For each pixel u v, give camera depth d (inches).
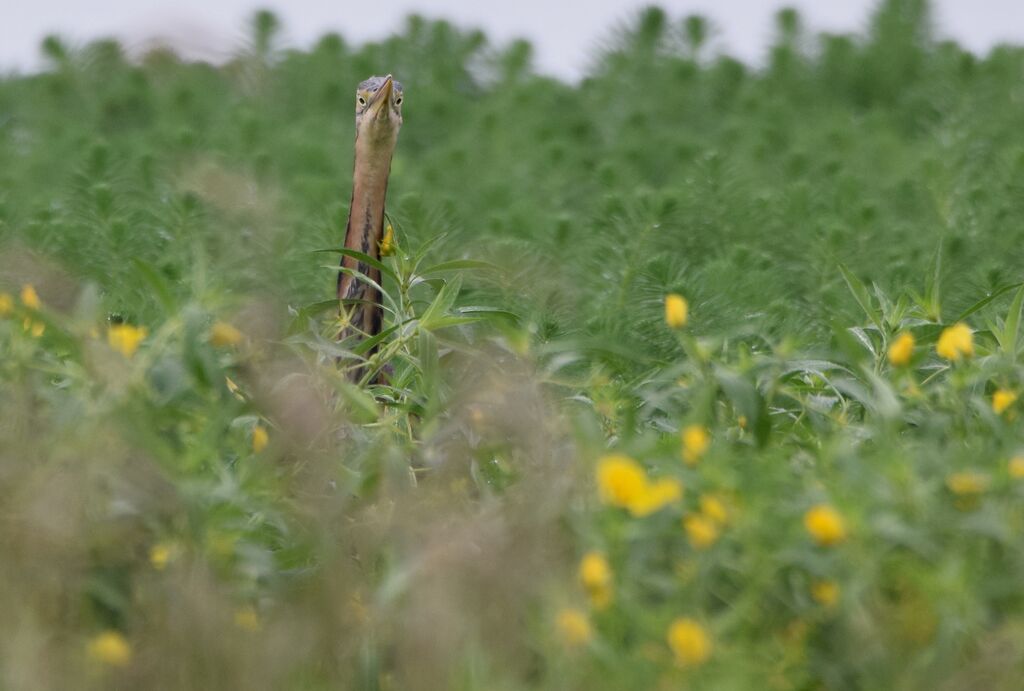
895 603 284.0
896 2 1015.6
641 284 503.2
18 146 825.5
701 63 970.7
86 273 510.0
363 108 455.2
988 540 283.9
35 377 334.0
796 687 275.1
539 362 382.9
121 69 928.9
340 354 348.8
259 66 932.0
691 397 339.9
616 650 273.3
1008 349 354.3
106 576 298.4
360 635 291.9
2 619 281.9
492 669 275.7
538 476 308.3
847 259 562.6
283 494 317.4
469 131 844.6
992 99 817.5
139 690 281.9
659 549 290.7
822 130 824.9
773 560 275.3
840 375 405.1
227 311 350.6
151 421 316.8
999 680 266.2
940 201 654.5
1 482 298.4
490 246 534.3
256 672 281.0
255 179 610.5
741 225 609.0
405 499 312.5
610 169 683.4
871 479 282.4
